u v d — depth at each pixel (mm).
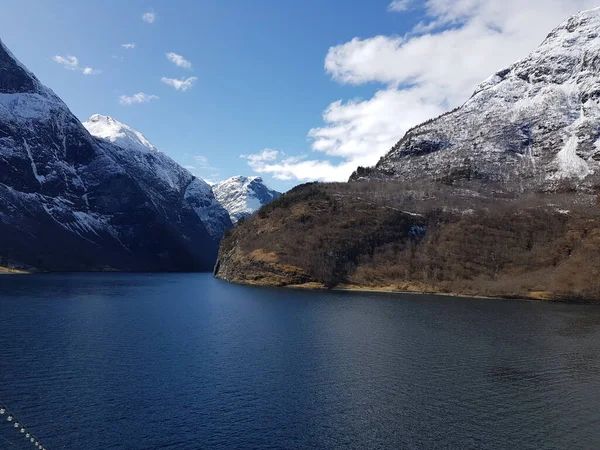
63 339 68875
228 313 97938
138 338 70688
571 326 86875
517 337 75875
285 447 36656
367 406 44750
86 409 42750
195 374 53094
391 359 60750
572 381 52812
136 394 46594
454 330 80938
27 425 39406
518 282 139000
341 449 36625
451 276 148750
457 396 47750
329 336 74250
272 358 60250
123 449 35844
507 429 40406
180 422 40531
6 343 65688
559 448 37281
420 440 38250
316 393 47906
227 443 37094
